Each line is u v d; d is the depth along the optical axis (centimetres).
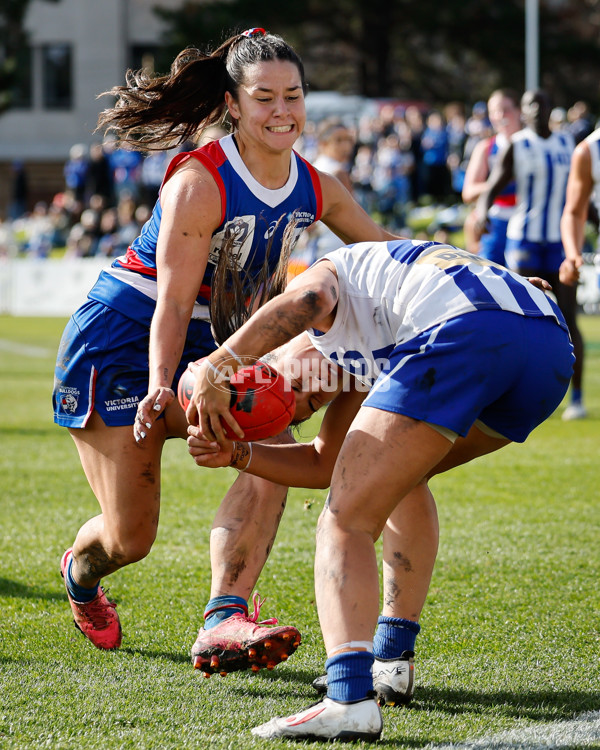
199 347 1171
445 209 8000
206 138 1238
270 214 1108
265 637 986
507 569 1522
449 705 1027
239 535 1092
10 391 3472
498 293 935
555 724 969
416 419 902
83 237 7888
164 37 12150
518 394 954
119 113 1184
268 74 1058
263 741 913
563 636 1233
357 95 13488
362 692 904
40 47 13638
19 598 1390
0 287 7069
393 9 12562
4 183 13962
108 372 1129
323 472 1069
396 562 1048
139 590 1427
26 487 2073
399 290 946
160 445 1144
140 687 1064
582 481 2127
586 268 5362
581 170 2350
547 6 12962
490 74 13512
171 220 1055
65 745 905
